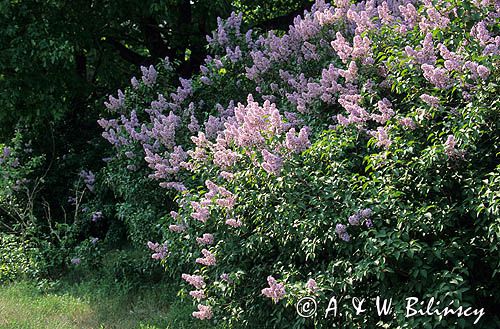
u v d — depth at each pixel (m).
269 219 4.99
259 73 7.10
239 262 5.23
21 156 10.13
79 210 10.16
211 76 7.66
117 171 8.02
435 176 4.24
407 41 5.09
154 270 7.41
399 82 4.64
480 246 4.13
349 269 4.29
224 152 5.20
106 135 7.79
